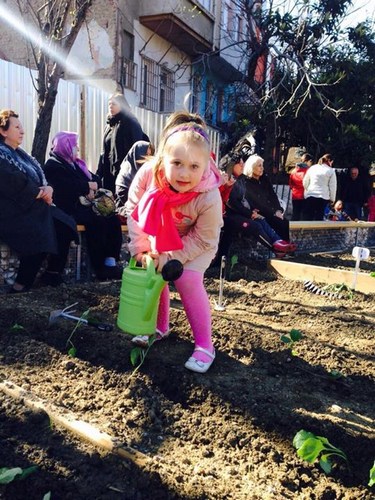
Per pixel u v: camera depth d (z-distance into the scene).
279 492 1.62
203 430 1.97
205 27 12.29
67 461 1.65
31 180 3.62
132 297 2.36
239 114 13.50
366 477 1.75
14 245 3.62
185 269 2.46
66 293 3.69
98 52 9.73
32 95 5.97
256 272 5.32
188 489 1.54
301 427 1.97
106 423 1.93
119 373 2.36
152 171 2.39
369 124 13.38
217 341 2.84
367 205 11.90
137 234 2.47
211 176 2.36
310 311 3.83
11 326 2.86
